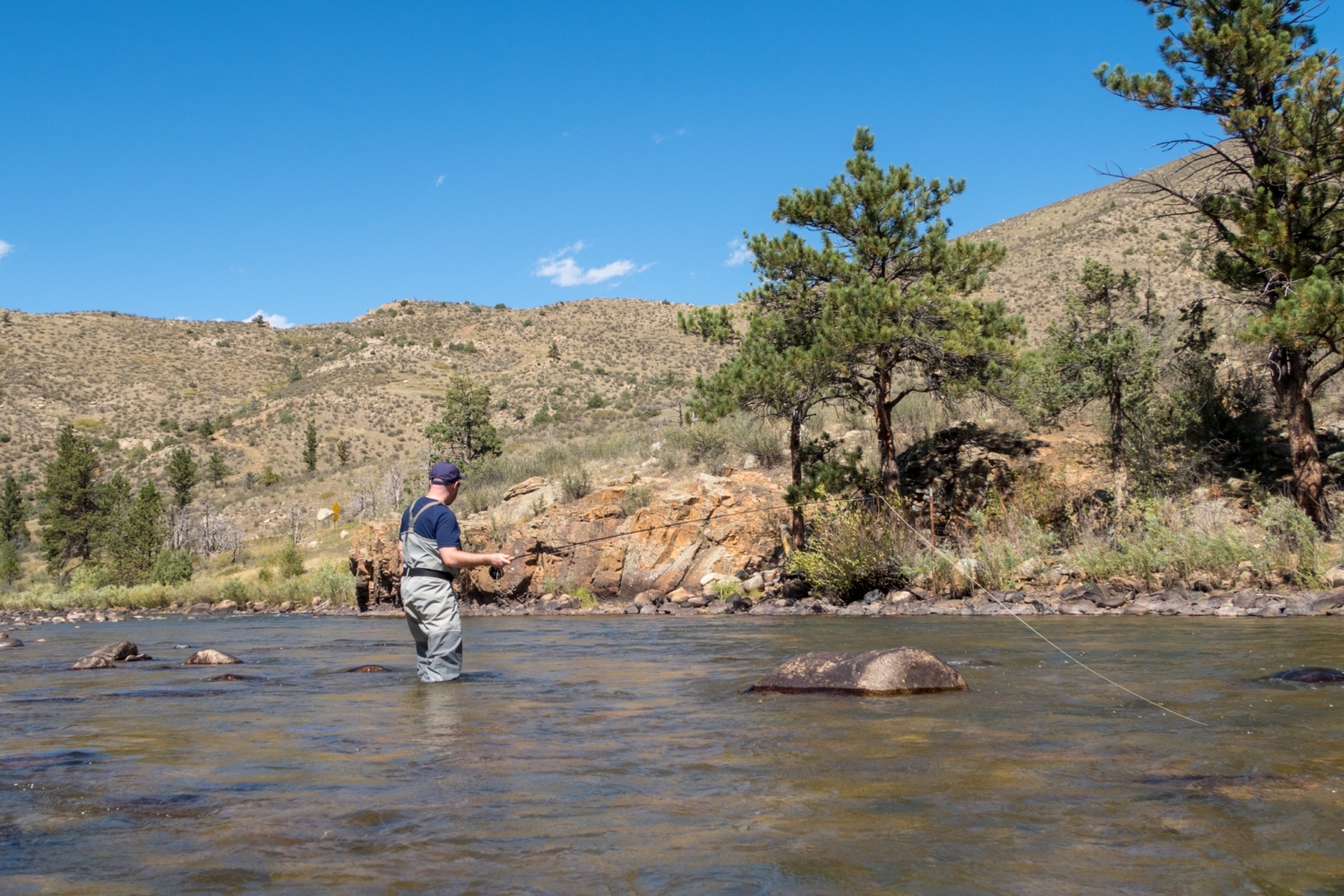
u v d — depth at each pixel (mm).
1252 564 13312
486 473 30188
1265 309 15711
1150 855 2119
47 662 8430
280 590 26719
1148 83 15414
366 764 3254
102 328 113312
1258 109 14820
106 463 80750
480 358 112750
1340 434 18750
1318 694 4539
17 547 60094
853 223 17922
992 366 17000
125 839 2350
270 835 2369
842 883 1956
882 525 16016
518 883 1985
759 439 24219
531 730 3941
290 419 86000
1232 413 19422
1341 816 2408
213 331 121438
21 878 2045
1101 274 18406
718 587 17688
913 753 3312
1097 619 10570
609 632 11234
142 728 4117
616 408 77375
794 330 18375
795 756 3281
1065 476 18297
